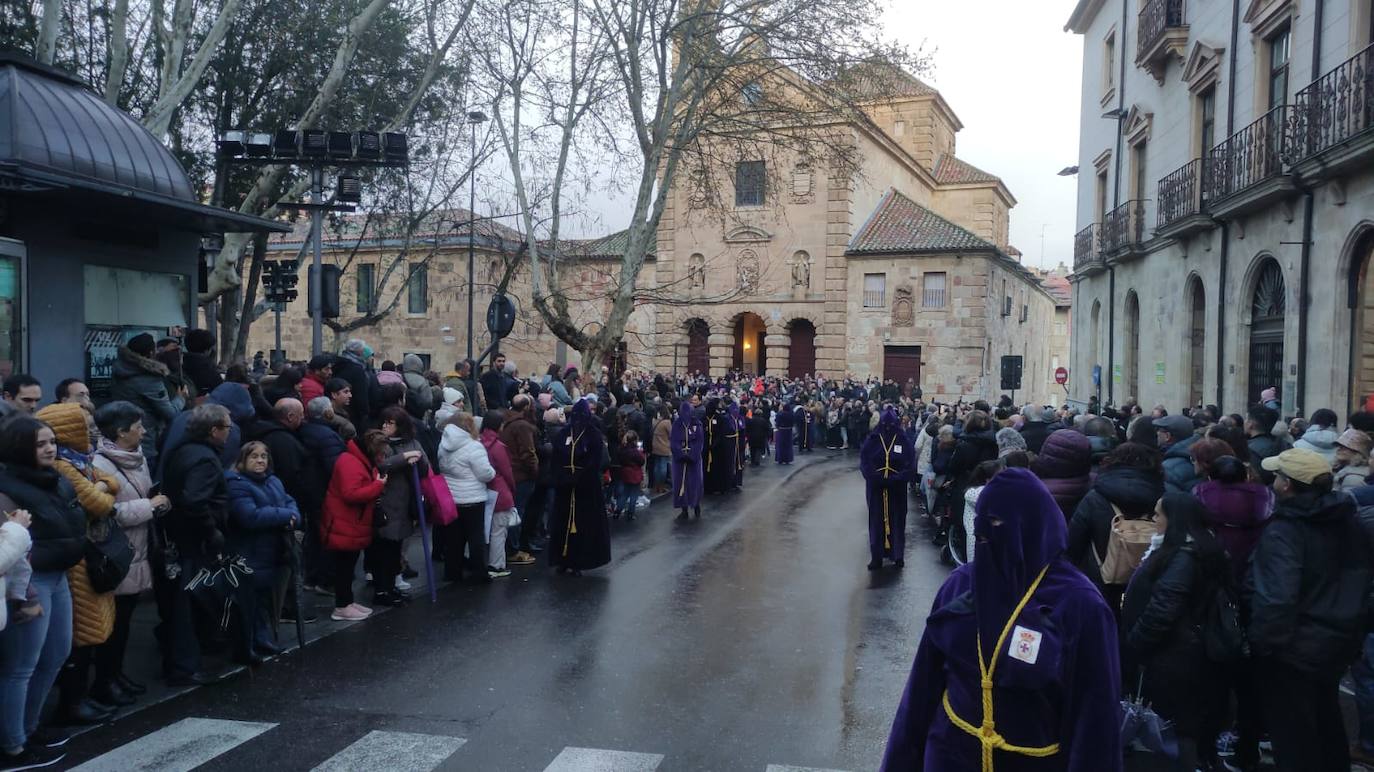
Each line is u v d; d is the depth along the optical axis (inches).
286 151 453.1
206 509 246.7
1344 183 511.2
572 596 364.5
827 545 493.0
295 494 316.2
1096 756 106.8
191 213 377.4
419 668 271.7
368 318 866.1
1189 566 185.3
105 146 373.4
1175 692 185.8
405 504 341.1
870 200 1601.9
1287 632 179.2
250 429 316.2
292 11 727.1
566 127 734.5
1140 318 884.6
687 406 592.1
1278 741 185.6
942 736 116.0
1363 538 184.4
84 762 201.5
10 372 341.7
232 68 733.9
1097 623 108.7
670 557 452.8
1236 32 666.2
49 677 203.0
